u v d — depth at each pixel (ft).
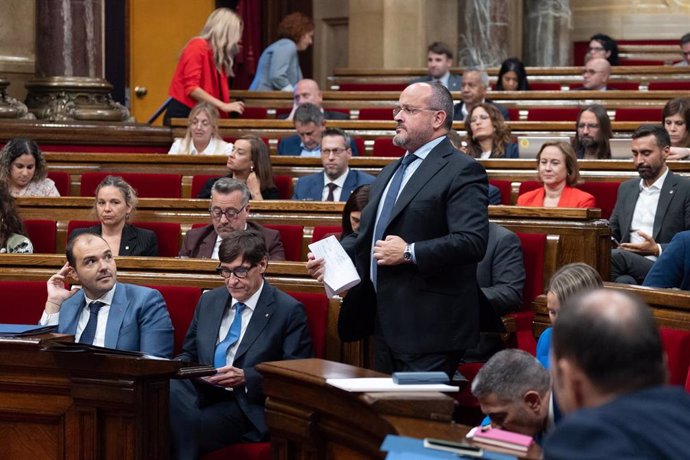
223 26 64.44
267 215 41.11
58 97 62.90
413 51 95.14
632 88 80.64
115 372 26.94
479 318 27.96
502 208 37.63
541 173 42.78
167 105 64.85
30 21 66.74
